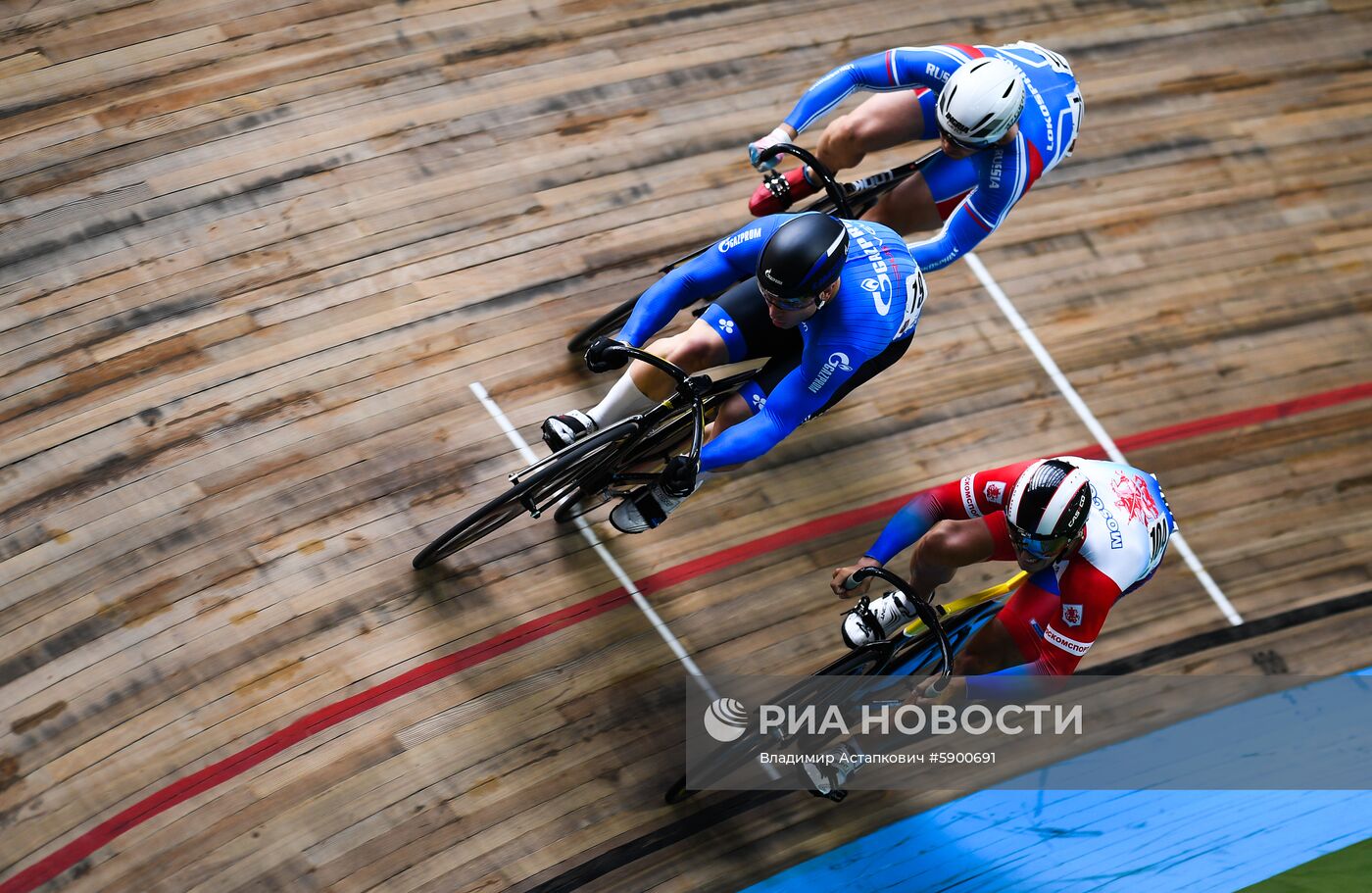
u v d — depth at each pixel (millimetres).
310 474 4449
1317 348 5762
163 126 5031
